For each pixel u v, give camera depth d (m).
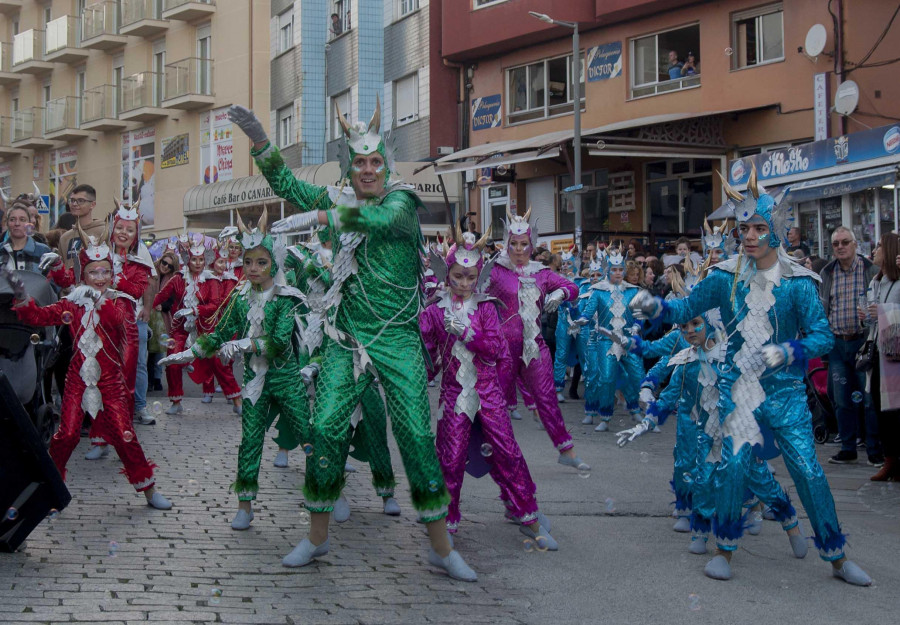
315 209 5.53
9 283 6.51
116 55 42.31
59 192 45.59
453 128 28.36
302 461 9.06
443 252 6.53
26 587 5.05
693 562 6.00
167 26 39.09
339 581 5.37
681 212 22.75
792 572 5.83
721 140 21.64
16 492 5.54
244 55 36.56
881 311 8.05
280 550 5.97
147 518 6.69
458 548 6.22
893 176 14.57
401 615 4.84
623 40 23.75
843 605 5.20
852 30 19.47
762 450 5.79
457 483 6.28
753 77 21.14
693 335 6.18
